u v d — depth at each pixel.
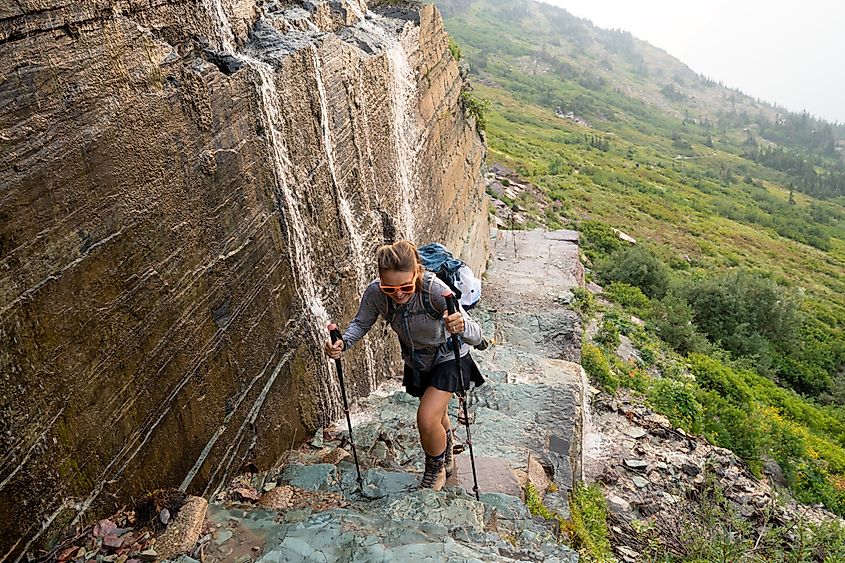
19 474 2.66
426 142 9.08
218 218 3.91
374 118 6.73
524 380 8.10
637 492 9.84
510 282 14.02
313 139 5.20
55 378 2.80
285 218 4.74
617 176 62.00
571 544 5.14
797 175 125.81
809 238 64.56
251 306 4.32
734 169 122.38
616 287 21.83
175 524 3.38
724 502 8.76
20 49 2.58
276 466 4.62
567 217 30.34
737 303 24.02
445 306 3.83
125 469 3.25
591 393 12.12
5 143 2.53
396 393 6.27
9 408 2.59
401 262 3.66
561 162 59.28
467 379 4.12
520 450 5.62
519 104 114.81
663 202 56.31
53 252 2.76
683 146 130.88
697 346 19.31
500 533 4.00
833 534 9.02
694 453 11.40
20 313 2.62
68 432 2.89
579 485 7.71
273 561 3.31
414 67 8.43
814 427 18.23
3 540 2.62
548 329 12.01
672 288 24.28
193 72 3.65
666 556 7.70
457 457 5.11
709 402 13.84
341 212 5.84
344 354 5.84
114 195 3.08
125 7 3.17
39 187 2.68
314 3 6.17
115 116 3.08
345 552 3.38
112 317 3.10
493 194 27.00
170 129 3.46
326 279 5.55
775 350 24.38
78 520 2.98
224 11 4.41
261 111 4.34
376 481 4.40
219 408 3.98
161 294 3.43
